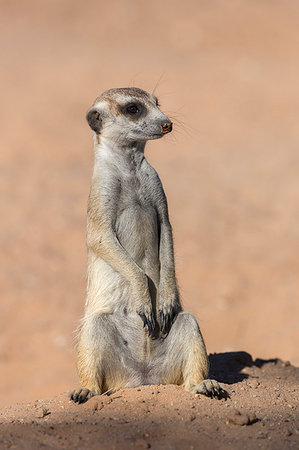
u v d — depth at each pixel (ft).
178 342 25.16
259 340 48.11
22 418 22.22
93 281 25.99
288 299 53.83
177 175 87.92
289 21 160.15
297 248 64.39
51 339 49.42
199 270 60.08
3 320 51.60
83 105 112.37
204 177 87.25
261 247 65.05
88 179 84.48
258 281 57.88
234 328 50.26
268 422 21.75
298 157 93.09
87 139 99.40
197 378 24.61
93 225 25.59
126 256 25.13
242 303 54.34
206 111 113.29
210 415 22.09
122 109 26.20
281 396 24.52
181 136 103.91
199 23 160.45
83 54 141.18
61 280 58.18
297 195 79.36
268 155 95.04
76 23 164.55
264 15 163.22
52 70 129.70
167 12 168.25
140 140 26.32
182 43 151.23
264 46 148.66
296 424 21.72
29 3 176.65
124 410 22.49
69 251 63.98
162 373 25.75
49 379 44.47
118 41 152.97
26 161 89.86
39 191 79.00
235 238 67.46
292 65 136.46
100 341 24.58
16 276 58.29
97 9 171.73
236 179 86.22
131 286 25.27
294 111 112.68
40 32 157.99
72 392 23.61
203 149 99.04
